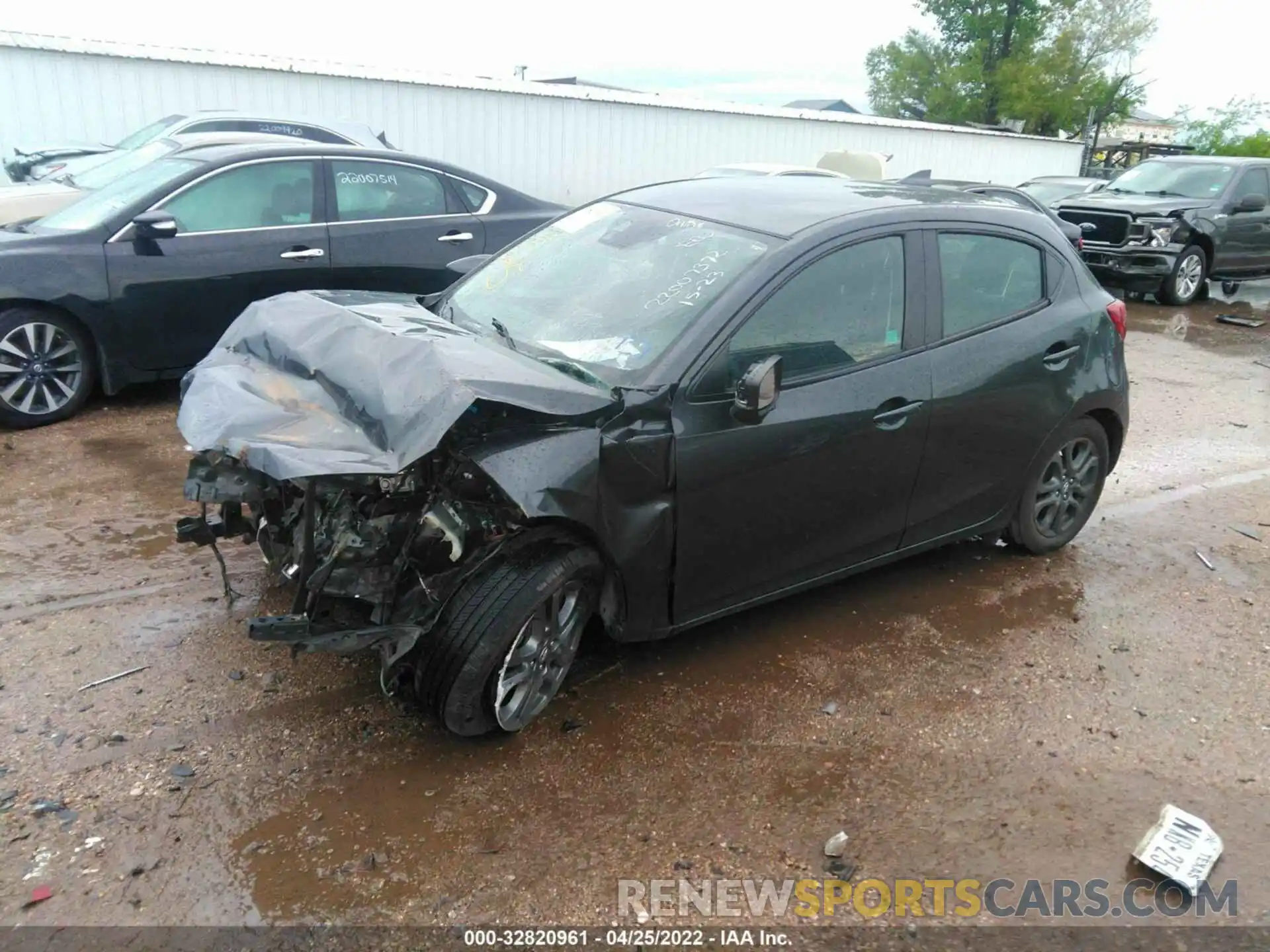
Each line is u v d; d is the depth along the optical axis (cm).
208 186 639
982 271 424
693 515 340
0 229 647
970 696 374
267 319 363
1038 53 4475
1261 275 1446
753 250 365
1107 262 1341
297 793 299
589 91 1639
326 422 301
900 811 311
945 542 443
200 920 253
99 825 280
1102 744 351
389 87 1458
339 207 684
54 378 605
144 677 349
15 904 254
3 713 325
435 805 298
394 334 325
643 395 324
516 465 297
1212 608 456
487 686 308
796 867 285
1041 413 446
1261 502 597
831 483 374
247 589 414
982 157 2289
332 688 350
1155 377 923
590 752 327
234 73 1357
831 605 439
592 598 337
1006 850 297
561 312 375
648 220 411
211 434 294
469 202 744
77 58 1262
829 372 368
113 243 603
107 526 468
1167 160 1498
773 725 348
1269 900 283
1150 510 577
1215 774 337
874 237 384
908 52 4800
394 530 296
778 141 1895
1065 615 442
